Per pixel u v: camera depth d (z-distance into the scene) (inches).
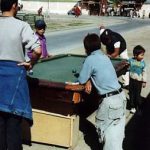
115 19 1835.6
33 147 180.7
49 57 255.1
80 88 163.5
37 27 245.6
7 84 142.3
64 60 255.0
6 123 146.6
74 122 178.9
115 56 251.0
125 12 2394.2
